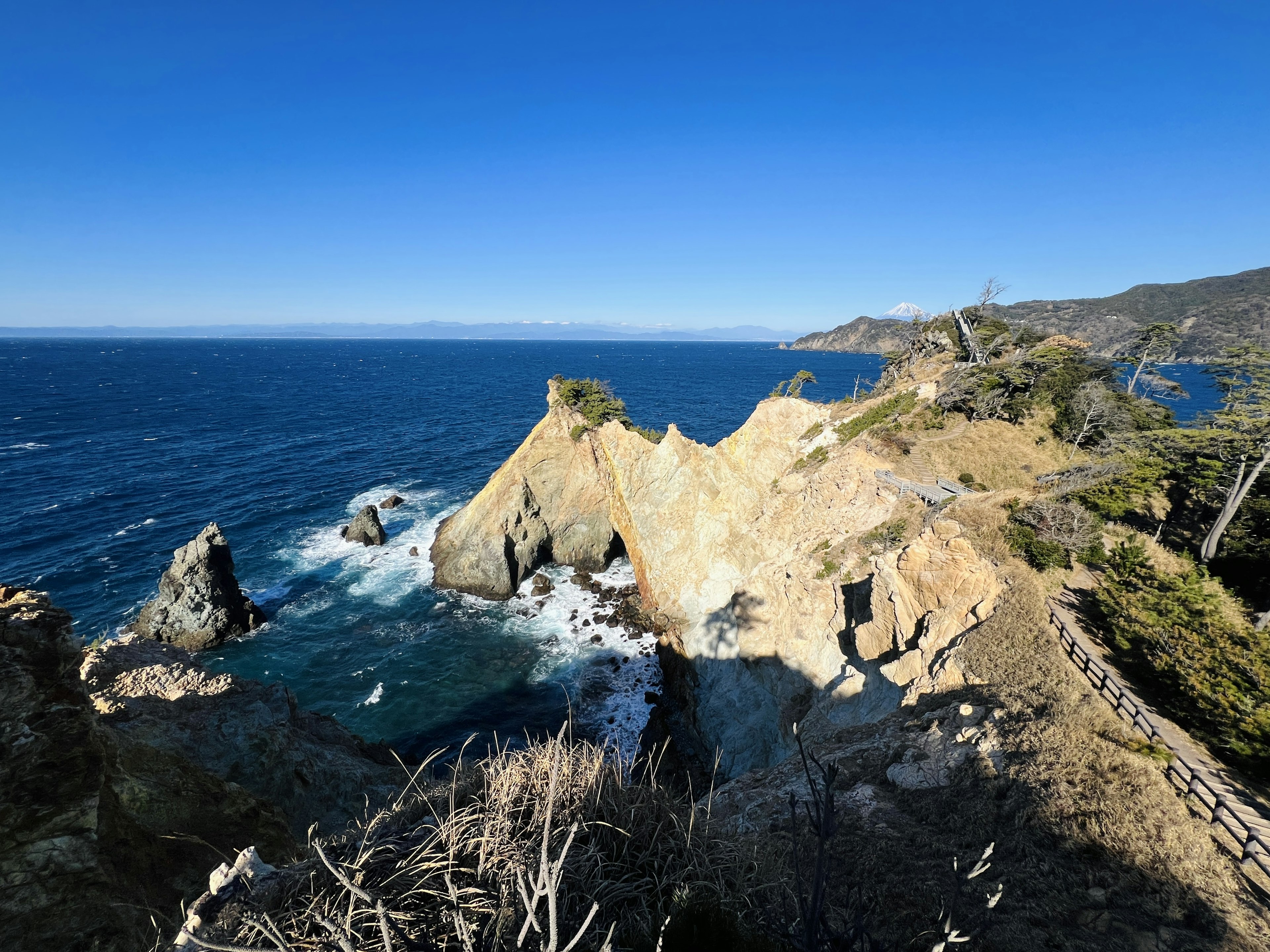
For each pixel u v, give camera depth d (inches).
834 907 494.0
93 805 457.7
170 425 4298.7
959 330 2037.4
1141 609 847.7
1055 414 1731.1
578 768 297.3
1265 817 580.4
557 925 216.1
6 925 414.3
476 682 1649.9
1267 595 942.4
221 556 1707.7
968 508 1197.7
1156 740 677.3
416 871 243.0
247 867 274.1
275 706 879.1
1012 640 897.5
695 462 1923.0
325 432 4185.5
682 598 1803.6
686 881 271.3
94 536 2224.4
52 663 452.1
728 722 1483.8
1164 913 508.7
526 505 2185.0
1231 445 1117.7
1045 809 625.9
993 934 483.8
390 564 2202.3
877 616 1171.9
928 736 800.9
